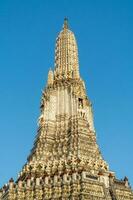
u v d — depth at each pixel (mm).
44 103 91000
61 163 71875
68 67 100875
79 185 64375
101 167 73375
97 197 63344
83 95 91938
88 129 82938
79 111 86000
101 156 78625
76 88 92688
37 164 73125
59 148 79375
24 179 72750
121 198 66750
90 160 73375
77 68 102500
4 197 67625
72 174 67250
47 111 88875
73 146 77062
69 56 104125
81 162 71500
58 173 70062
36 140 84312
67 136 81938
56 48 108688
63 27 113875
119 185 70375
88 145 78312
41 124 86875
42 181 68562
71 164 70750
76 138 79062
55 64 104000
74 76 98250
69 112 87938
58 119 87188
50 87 95312
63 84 94938
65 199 62719
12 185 66875
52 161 73750
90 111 91938
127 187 70562
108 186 68062
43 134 83500
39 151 79062
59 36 111188
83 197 61562
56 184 65625
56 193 64250
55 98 92438
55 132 84500
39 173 71188
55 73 100438
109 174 72438
